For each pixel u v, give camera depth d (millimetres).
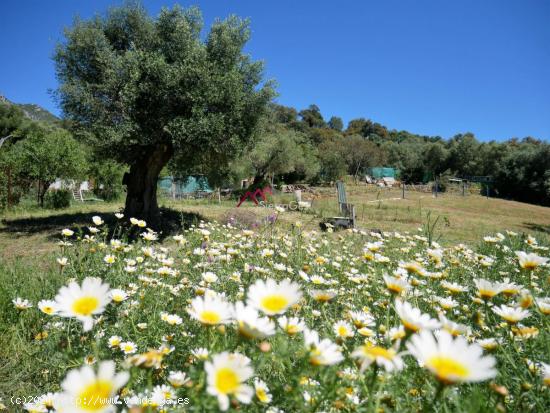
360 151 55438
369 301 2629
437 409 1057
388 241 5145
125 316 1950
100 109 9695
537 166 41156
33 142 17406
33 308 2816
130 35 10641
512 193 43125
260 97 10633
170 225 10133
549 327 1457
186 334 1754
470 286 3131
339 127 106188
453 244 8094
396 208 18797
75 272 2725
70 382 741
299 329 1162
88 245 3395
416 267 2057
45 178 16625
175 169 13203
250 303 1040
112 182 23984
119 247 2744
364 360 904
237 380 794
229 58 10539
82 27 10156
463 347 781
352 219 10945
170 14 10383
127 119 9438
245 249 3617
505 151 54062
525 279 2957
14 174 16031
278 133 30531
